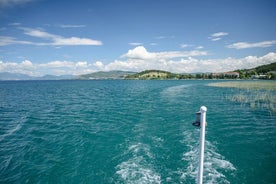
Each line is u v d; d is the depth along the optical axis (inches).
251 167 504.7
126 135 791.7
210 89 3147.1
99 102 1877.5
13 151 651.5
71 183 450.9
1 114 1350.9
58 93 3063.5
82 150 645.3
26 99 2247.8
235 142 696.4
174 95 2428.6
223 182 434.6
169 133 804.0
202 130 238.1
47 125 1000.9
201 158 246.4
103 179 459.2
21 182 461.7
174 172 482.0
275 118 1083.3
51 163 554.9
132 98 2183.8
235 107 1444.4
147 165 521.0
